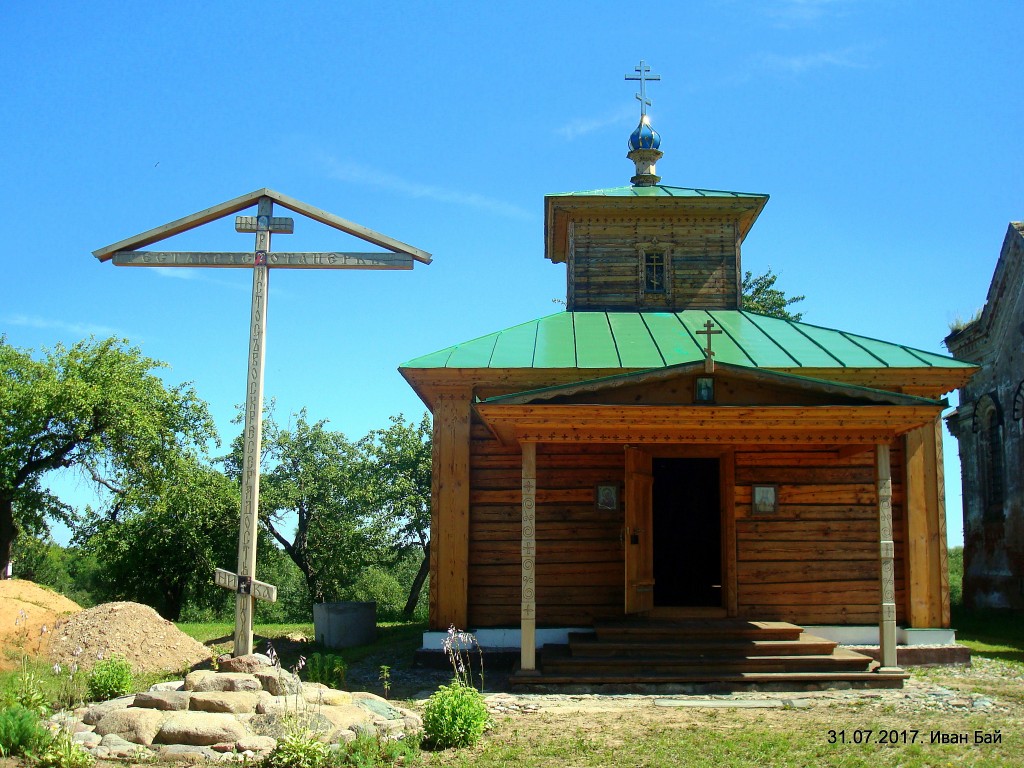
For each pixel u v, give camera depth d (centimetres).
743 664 1256
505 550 1491
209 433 3588
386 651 1666
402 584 5672
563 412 1220
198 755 834
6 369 3262
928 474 1505
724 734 948
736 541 1488
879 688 1220
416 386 1543
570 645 1323
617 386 1245
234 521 3478
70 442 3169
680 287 1919
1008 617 2256
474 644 1447
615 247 1938
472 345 1625
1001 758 843
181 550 3438
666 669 1259
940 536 1488
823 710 1080
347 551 3894
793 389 1248
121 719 895
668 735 946
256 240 1204
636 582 1388
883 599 1262
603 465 1507
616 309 1911
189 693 957
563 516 1496
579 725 1005
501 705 1123
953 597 2919
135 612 1555
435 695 954
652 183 2125
